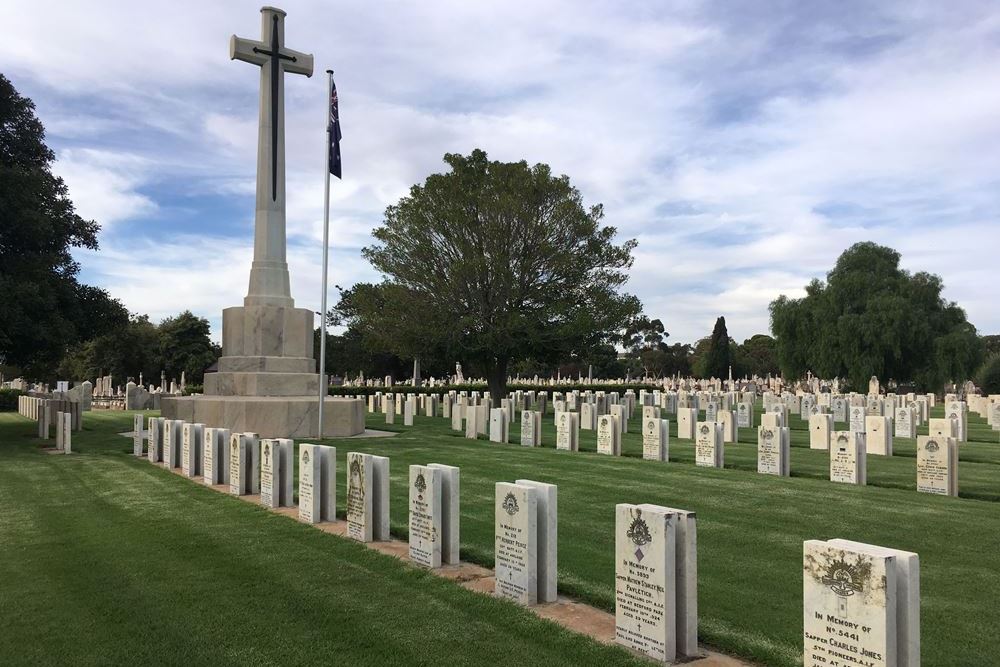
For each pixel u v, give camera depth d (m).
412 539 7.21
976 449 18.16
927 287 48.50
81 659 4.83
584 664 4.68
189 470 13.08
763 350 105.12
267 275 21.34
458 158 31.34
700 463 14.95
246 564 7.07
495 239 30.50
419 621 5.48
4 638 5.20
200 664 4.75
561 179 30.86
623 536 5.03
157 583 6.47
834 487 12.02
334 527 8.76
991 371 54.25
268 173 21.44
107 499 10.72
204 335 69.69
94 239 23.55
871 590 3.78
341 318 72.44
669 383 72.25
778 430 13.64
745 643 5.01
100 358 64.56
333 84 19.48
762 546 7.91
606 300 31.09
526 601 5.83
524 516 5.86
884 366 47.62
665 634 4.70
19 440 20.19
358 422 21.05
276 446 10.14
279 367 20.84
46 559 7.30
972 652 4.93
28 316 20.17
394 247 31.72
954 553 7.66
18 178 19.91
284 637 5.19
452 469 7.04
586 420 23.89
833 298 49.56
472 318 29.77
